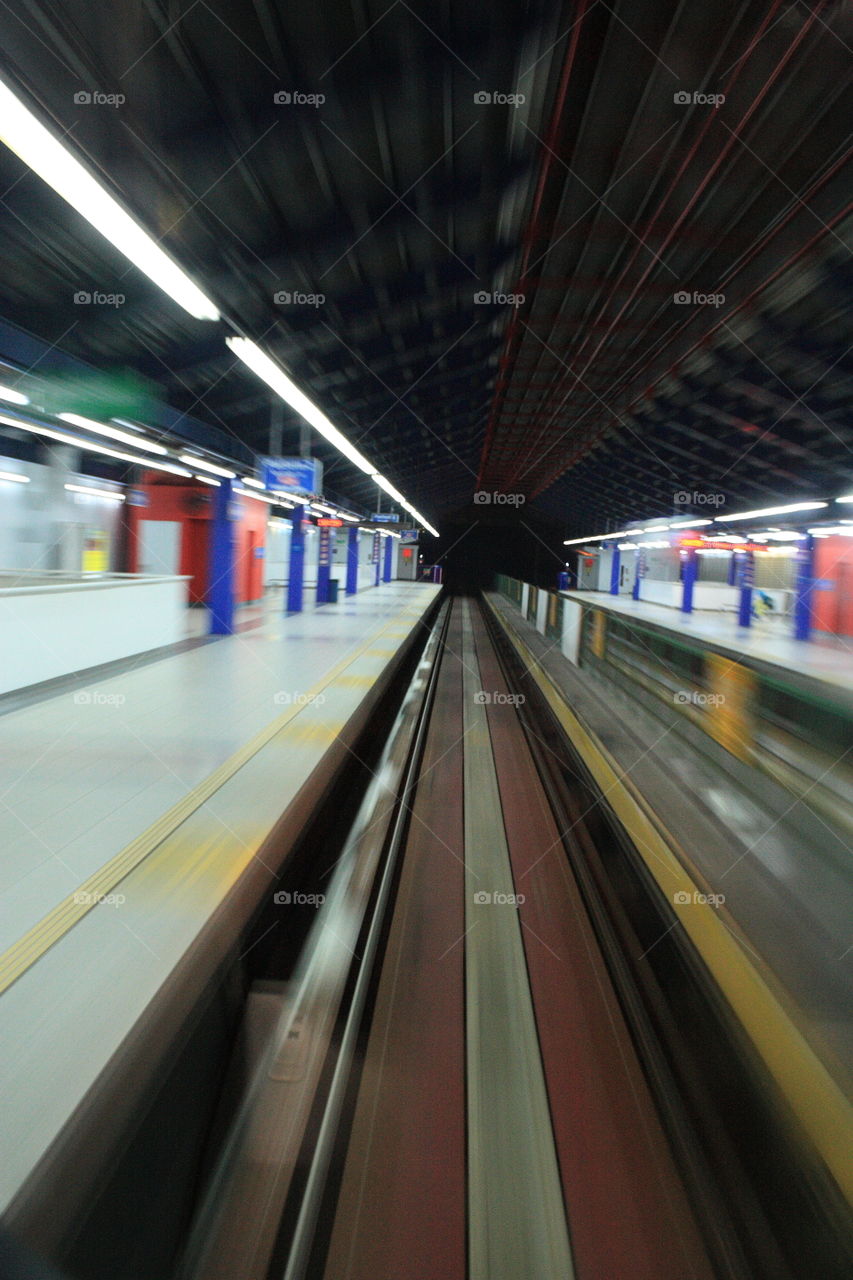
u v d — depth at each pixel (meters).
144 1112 1.71
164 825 3.25
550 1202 2.22
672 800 4.17
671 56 4.46
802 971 2.48
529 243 6.93
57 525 10.91
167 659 7.93
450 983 3.35
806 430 12.27
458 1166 2.34
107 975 2.04
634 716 6.64
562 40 4.39
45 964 2.09
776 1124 1.84
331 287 7.23
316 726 5.14
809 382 10.16
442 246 6.90
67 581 7.59
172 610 8.61
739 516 15.01
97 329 7.43
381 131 5.00
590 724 6.25
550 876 4.54
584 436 17.66
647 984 3.04
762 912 2.86
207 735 4.83
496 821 5.52
